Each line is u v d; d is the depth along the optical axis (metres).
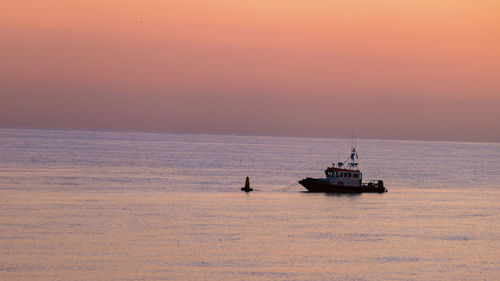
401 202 123.44
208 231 87.31
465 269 72.12
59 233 83.00
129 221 93.25
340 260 74.00
